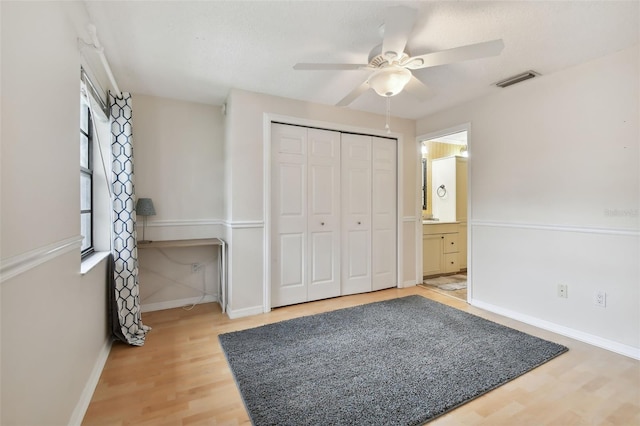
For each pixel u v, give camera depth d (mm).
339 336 2463
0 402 876
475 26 1882
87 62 1910
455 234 4840
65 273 1391
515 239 2881
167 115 3168
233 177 2914
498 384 1797
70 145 1489
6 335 910
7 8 936
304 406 1602
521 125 2820
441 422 1506
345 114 3529
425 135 3910
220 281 3342
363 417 1520
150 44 2094
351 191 3658
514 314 2889
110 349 2279
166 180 3178
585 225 2398
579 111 2424
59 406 1297
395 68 1849
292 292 3299
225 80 2721
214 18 1812
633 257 2156
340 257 3592
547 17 1796
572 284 2477
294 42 2082
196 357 2164
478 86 2865
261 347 2271
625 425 1476
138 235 3074
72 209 1510
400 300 3434
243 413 1578
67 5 1456
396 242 4008
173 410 1598
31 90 1090
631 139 2156
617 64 2217
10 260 916
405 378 1855
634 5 1690
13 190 955
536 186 2715
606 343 2273
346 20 1834
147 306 3127
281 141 3203
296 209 3307
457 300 3461
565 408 1603
